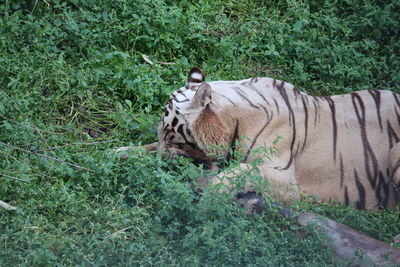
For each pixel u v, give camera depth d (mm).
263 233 9305
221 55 13906
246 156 10555
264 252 9000
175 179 9961
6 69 12031
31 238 8906
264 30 14531
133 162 10406
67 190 9883
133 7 13688
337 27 14828
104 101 12492
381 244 9242
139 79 12492
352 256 9148
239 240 9070
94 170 10242
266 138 10633
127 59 13133
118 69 12711
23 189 9750
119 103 12203
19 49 12672
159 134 11094
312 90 13797
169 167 10594
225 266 8859
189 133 10664
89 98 12281
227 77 13469
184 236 9398
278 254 9156
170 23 13602
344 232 9430
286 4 15367
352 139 11047
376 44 14727
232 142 10773
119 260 8898
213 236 9195
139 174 10141
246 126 10703
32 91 11922
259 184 9734
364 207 10961
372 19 14984
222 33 14477
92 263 8688
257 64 14172
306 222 9562
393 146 11031
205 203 9359
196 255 8906
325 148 10969
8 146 10102
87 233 9320
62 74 12266
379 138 11109
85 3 13516
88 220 9453
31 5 13352
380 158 11023
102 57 12820
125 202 10047
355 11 15297
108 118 12305
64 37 12898
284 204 10305
